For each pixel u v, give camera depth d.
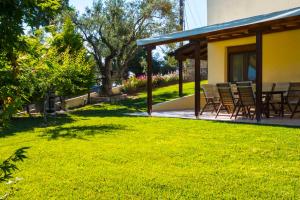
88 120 14.40
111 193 5.06
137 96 26.31
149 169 6.16
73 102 23.89
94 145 8.43
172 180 5.50
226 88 12.87
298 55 14.28
